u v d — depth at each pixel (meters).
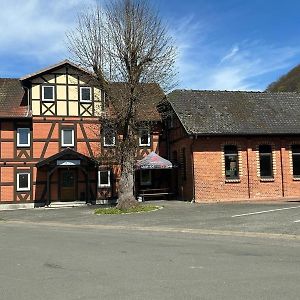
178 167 28.22
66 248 11.70
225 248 11.07
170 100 28.27
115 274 8.23
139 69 22.00
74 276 8.15
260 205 22.28
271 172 26.95
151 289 7.01
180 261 9.38
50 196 29.36
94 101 27.97
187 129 25.56
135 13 22.27
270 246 11.26
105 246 11.91
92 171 30.06
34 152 29.12
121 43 22.08
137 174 30.16
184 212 20.12
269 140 27.00
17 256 10.54
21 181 29.05
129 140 22.30
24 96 30.34
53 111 29.50
